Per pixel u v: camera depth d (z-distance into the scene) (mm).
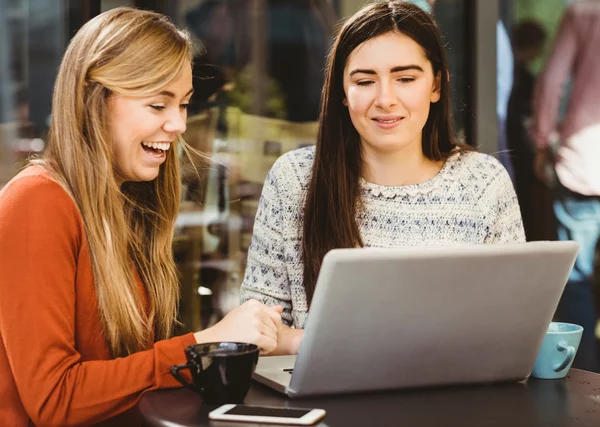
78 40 1560
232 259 2656
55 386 1372
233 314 1445
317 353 1269
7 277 1401
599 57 2812
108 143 1548
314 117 2713
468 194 1837
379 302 1247
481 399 1330
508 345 1372
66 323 1425
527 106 2809
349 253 1201
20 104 2529
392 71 1709
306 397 1323
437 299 1275
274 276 1867
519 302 1329
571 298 2957
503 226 1868
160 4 2576
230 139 2643
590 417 1231
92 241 1519
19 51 2521
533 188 2855
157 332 1702
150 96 1532
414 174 1846
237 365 1259
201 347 1318
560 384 1429
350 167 1834
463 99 2768
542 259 1302
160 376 1382
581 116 2830
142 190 1722
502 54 2768
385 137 1730
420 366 1341
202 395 1282
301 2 2674
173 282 1743
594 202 2885
